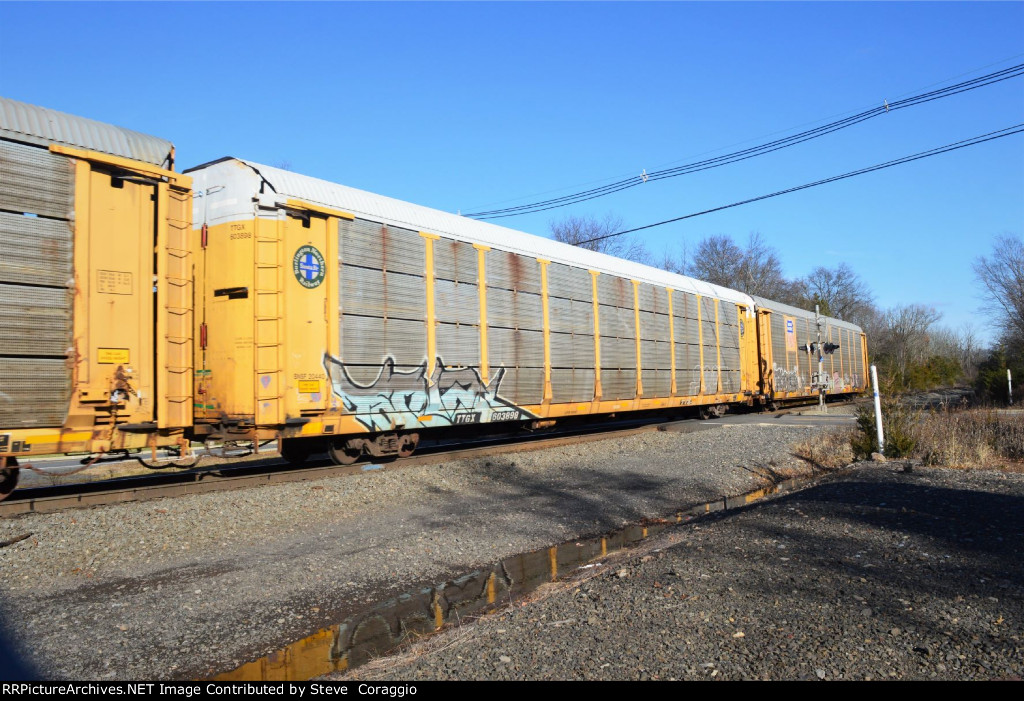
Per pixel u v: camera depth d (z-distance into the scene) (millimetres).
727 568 5414
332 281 10500
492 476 11594
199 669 4414
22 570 6160
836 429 17938
